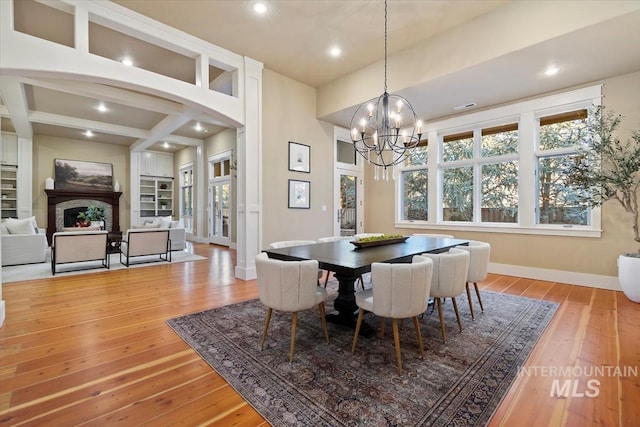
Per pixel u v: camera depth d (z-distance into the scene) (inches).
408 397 66.9
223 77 187.0
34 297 139.2
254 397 67.0
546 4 118.7
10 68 106.3
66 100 230.1
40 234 215.9
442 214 220.1
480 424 58.6
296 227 205.5
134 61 175.0
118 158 389.7
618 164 141.5
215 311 122.0
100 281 169.6
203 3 127.8
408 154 235.8
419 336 85.4
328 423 58.8
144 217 410.6
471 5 128.8
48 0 115.7
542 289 154.6
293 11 132.8
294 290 82.3
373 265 80.9
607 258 153.5
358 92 188.4
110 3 127.0
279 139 195.8
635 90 144.8
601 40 118.5
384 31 147.6
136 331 102.2
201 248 310.3
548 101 169.3
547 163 174.7
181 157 414.9
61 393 68.4
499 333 101.4
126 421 59.6
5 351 87.7
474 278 116.8
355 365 80.6
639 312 119.4
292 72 193.5
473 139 203.2
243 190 176.6
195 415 61.4
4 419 59.7
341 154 243.6
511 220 188.9
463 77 150.7
